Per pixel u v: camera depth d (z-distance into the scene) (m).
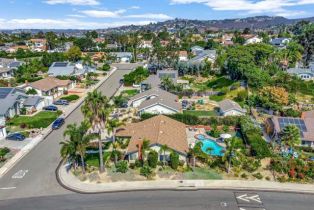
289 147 53.88
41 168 48.03
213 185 42.59
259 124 66.75
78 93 95.94
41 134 61.94
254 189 41.91
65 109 79.31
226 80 102.38
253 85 92.00
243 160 47.91
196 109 78.31
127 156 49.91
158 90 82.38
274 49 123.38
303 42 139.50
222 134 59.06
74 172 46.16
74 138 43.69
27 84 90.94
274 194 40.84
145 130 55.06
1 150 51.56
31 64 127.69
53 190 41.78
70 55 152.38
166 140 49.28
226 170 46.59
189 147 52.28
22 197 40.12
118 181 43.66
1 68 125.69
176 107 70.50
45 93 89.19
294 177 44.66
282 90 77.12
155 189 41.75
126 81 104.94
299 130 54.19
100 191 41.34
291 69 110.81
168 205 38.22
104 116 44.34
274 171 46.62
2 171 47.00
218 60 119.38
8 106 69.31
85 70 122.25
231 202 38.91
